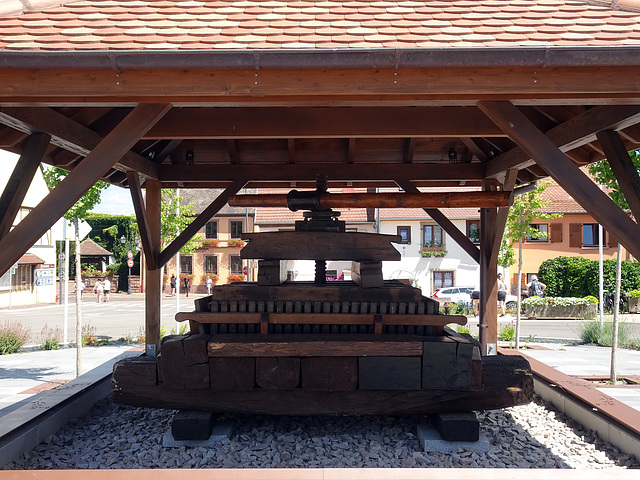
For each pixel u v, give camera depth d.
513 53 3.35
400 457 4.81
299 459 4.75
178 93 3.53
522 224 12.52
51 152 6.82
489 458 4.80
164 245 16.73
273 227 26.27
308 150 7.97
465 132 5.36
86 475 3.12
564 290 25.22
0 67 3.38
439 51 3.34
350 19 3.89
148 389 5.22
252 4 4.18
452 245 28.36
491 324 7.70
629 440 4.83
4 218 4.25
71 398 6.11
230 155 7.68
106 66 3.38
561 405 6.29
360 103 3.83
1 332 11.75
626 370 9.28
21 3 3.94
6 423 5.01
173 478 3.09
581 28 3.64
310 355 4.96
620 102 3.72
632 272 24.45
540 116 5.71
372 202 5.68
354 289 5.17
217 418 5.70
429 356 4.96
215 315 5.16
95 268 44.28
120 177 7.93
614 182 7.87
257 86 3.52
